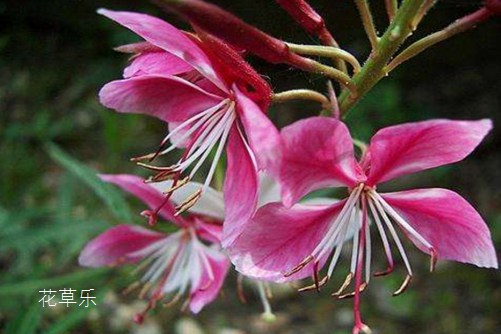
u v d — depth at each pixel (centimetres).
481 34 34
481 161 30
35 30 38
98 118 32
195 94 10
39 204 26
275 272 9
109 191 15
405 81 35
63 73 36
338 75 10
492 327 24
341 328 23
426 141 9
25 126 31
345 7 32
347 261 25
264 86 9
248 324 23
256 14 26
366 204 10
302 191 9
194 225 12
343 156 9
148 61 10
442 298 25
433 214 10
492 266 9
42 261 21
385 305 24
